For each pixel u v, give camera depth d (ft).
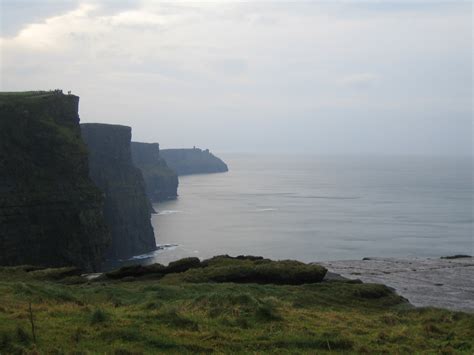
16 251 345.92
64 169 384.47
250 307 78.38
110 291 103.30
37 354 51.70
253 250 456.86
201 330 65.05
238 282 129.80
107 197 561.84
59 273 144.66
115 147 590.55
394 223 603.26
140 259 499.92
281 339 62.34
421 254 406.82
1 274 141.18
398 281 144.97
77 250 376.68
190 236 572.10
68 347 55.31
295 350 59.11
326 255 415.03
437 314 93.09
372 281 144.87
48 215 367.04
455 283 142.61
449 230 546.26
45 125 385.91
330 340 62.69
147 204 629.10
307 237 514.27
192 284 112.47
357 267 170.81
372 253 416.46
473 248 437.58
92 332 61.36
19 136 371.76
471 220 625.00
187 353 56.18
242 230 583.17
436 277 151.84
